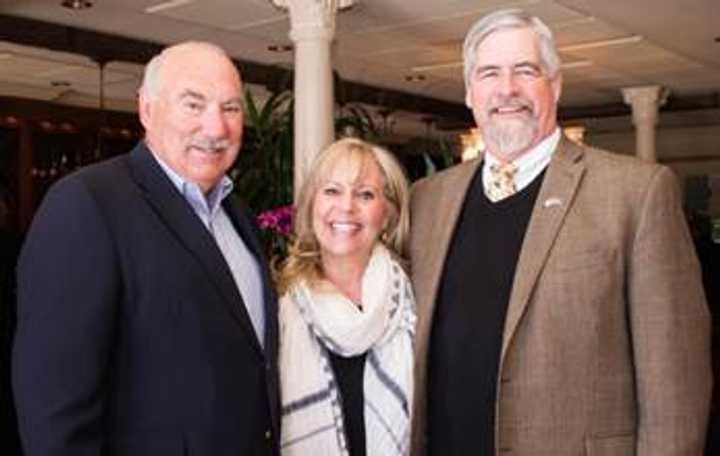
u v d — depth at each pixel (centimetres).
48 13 479
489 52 174
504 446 163
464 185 188
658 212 160
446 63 657
